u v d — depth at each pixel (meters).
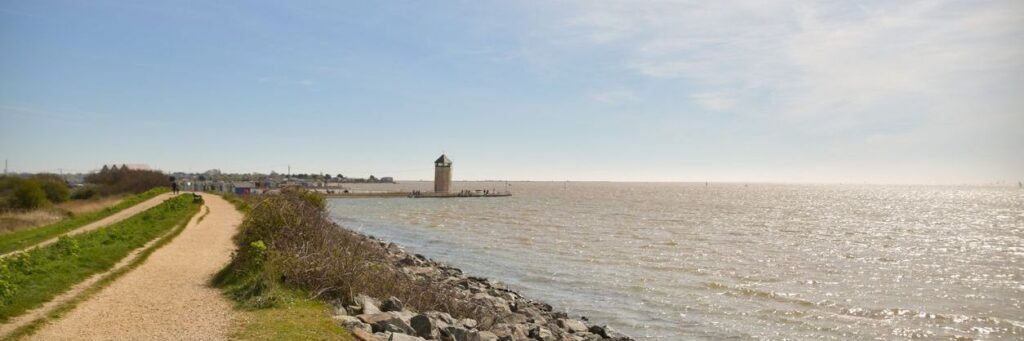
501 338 15.61
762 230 61.94
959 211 114.06
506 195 172.75
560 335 19.17
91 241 25.36
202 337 12.05
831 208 120.00
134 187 94.81
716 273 33.38
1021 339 21.28
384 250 35.59
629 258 39.31
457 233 57.41
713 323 22.98
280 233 20.69
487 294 24.88
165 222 36.56
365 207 108.81
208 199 75.94
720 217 83.50
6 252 25.44
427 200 141.38
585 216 83.00
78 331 12.40
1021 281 31.77
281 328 12.64
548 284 30.45
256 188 124.31
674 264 36.66
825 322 23.16
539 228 62.31
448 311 17.89
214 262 22.78
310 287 16.14
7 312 13.10
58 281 16.59
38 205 51.94
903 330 22.20
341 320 13.66
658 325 22.72
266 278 16.06
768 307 25.38
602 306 25.64
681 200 156.62
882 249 46.09
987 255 43.03
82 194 81.12
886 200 181.50
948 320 23.53
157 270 20.23
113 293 16.16
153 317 13.70
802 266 36.28
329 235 23.89
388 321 13.84
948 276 33.22
